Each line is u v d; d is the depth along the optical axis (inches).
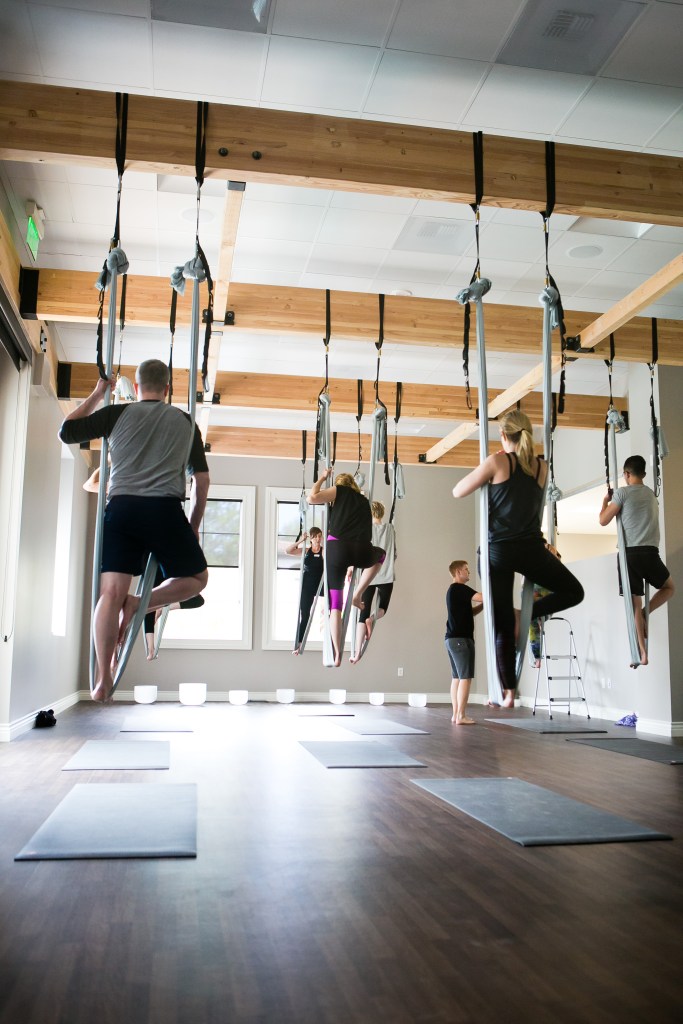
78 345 326.0
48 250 250.5
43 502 305.4
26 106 157.4
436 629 495.2
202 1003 75.9
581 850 132.8
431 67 171.5
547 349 149.3
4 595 262.4
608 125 190.2
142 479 126.5
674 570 318.0
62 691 386.3
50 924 96.7
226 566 476.1
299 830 144.0
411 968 84.5
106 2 154.1
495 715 395.9
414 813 158.9
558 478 422.9
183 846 130.3
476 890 110.8
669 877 117.7
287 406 338.6
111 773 199.6
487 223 232.2
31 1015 73.1
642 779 202.8
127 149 158.9
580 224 232.2
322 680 477.4
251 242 245.3
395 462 314.5
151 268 262.4
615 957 87.9
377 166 168.1
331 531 234.2
